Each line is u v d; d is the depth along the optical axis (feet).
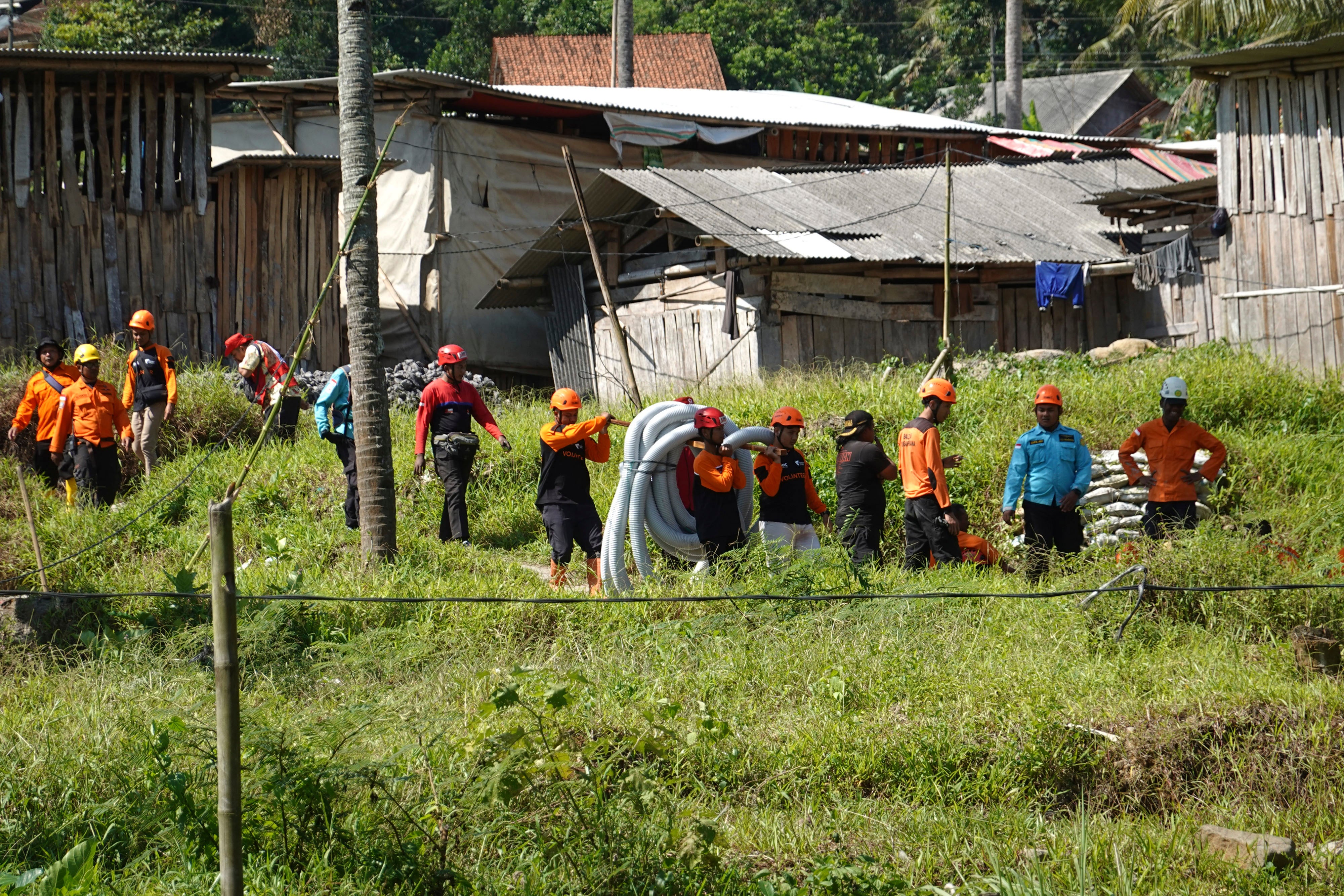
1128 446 53.21
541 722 25.84
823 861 25.02
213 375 72.33
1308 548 48.42
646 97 119.44
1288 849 25.66
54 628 40.88
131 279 83.87
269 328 88.74
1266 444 61.62
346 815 24.53
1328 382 72.38
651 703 30.71
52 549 51.06
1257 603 39.22
